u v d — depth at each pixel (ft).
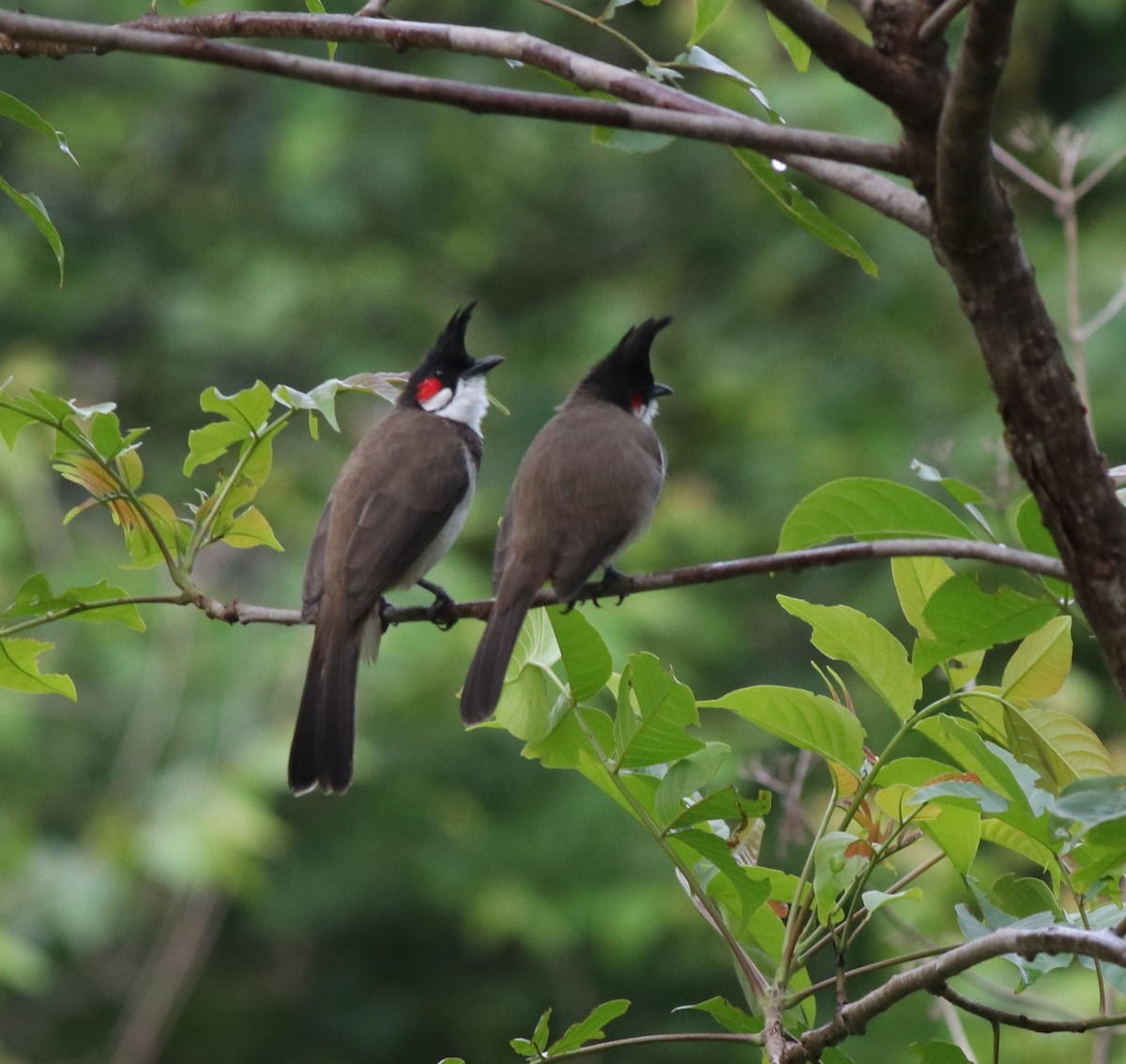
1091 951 10.25
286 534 44.04
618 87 11.46
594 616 41.96
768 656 46.29
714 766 13.23
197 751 39.63
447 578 41.68
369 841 44.60
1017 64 48.57
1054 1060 28.43
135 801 37.52
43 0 53.98
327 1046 47.39
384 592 20.54
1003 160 22.88
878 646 13.46
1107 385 44.45
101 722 42.09
